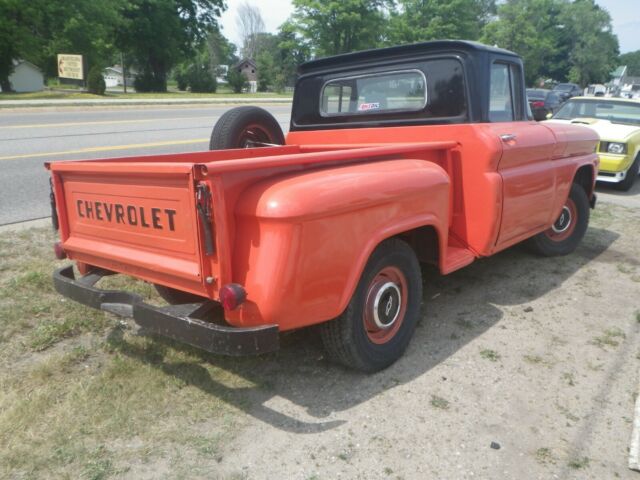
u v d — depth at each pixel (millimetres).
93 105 24688
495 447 2662
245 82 59906
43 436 2666
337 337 3053
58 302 4160
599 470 2533
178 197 2598
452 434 2758
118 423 2764
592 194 5863
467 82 3996
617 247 6035
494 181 3889
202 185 2443
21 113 19766
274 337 2533
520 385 3213
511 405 3014
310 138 5031
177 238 2678
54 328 3713
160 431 2725
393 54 4383
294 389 3133
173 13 50094
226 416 2861
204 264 2555
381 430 2779
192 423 2801
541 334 3869
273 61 76500
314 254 2605
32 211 6738
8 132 13844
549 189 4734
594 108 10516
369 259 3068
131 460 2527
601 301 4477
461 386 3189
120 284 4477
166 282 2861
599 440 2740
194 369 3289
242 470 2488
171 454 2572
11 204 7051
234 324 2662
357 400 3033
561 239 5648
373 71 4535
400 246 3303
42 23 38656
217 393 3057
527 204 4395
